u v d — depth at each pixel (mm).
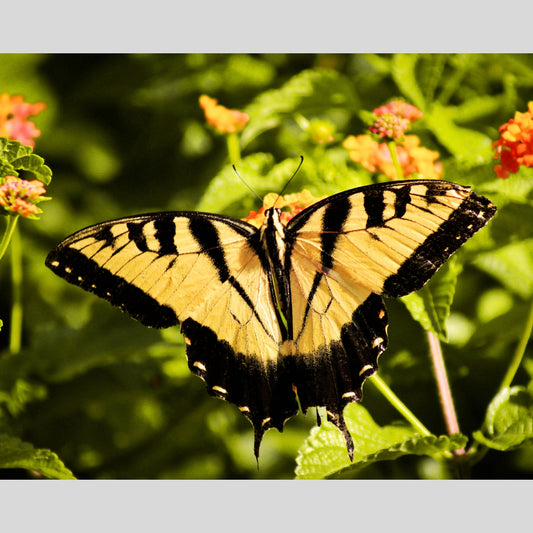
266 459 995
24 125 994
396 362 968
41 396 982
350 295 928
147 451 994
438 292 933
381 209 915
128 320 979
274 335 931
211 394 927
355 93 997
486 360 980
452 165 952
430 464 988
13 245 991
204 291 927
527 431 930
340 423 921
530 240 950
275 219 925
